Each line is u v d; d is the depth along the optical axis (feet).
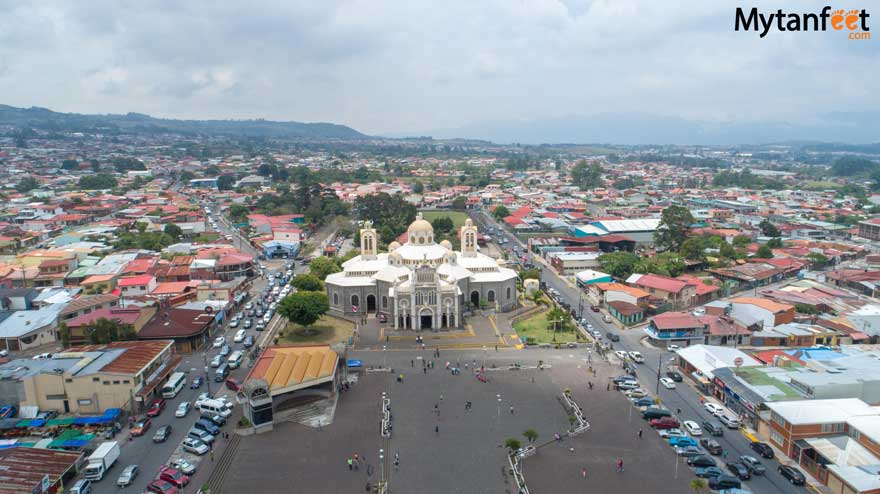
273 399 399.85
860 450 335.06
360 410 414.62
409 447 364.38
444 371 484.74
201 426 382.63
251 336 568.41
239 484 325.62
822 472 328.08
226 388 446.19
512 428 388.57
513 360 510.58
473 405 422.00
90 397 401.29
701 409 418.31
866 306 627.87
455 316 595.88
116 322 509.35
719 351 483.92
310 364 438.81
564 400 429.79
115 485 322.14
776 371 435.53
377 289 634.43
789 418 355.36
